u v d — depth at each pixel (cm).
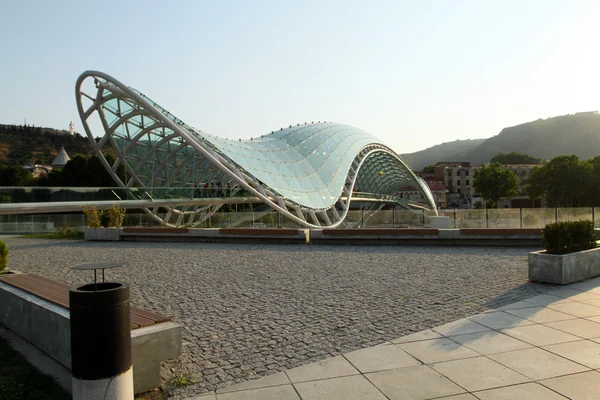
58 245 2672
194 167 4569
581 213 3192
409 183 10881
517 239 2128
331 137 5978
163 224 4053
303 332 819
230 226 3828
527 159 19600
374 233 2327
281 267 1606
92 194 3177
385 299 1062
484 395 538
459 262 1634
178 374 638
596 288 1126
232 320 915
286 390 573
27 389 574
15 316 834
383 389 565
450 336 767
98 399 464
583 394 534
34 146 19575
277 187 4006
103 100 3806
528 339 740
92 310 466
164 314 975
